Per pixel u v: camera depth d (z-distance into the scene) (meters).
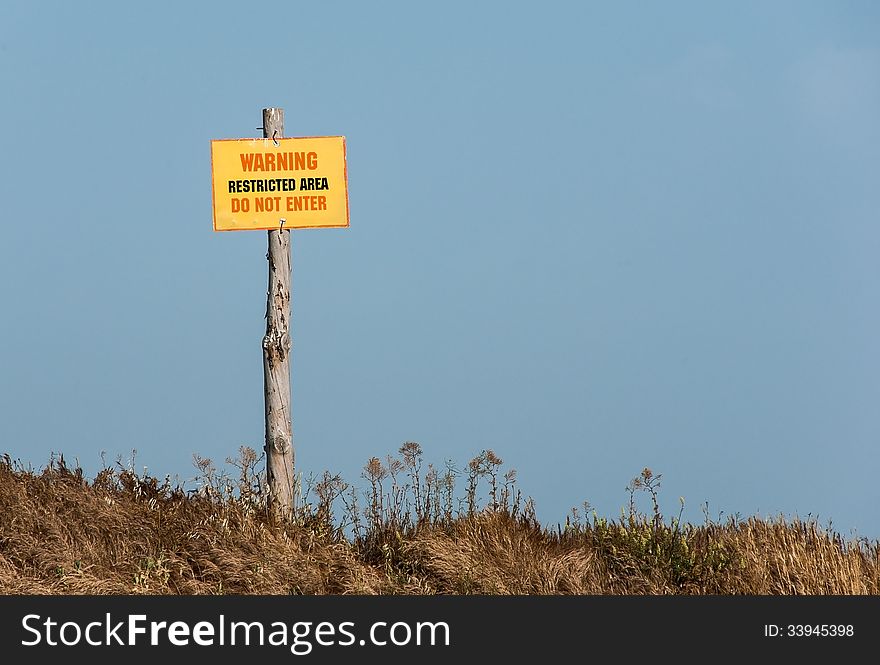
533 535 36.47
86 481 37.97
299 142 40.56
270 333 40.25
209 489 37.62
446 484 37.84
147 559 32.88
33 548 32.97
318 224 40.41
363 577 33.44
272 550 34.19
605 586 34.31
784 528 37.06
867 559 36.41
